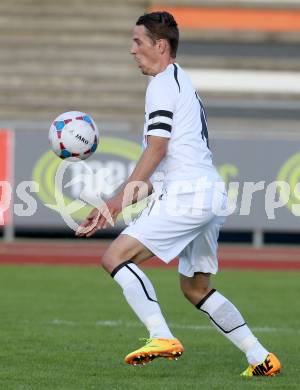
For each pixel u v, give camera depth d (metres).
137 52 18.36
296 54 75.56
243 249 51.41
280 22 76.06
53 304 31.41
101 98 70.25
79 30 74.69
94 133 18.58
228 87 72.94
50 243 52.38
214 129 67.69
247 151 49.16
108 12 75.88
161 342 17.48
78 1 76.00
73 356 21.45
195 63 73.94
